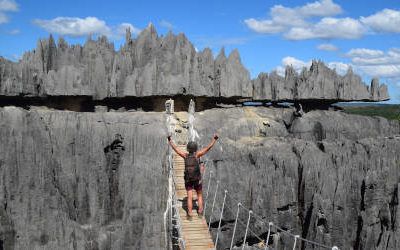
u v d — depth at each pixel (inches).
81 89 2249.0
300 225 2377.0
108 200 2116.1
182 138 1844.2
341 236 2388.0
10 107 1973.4
